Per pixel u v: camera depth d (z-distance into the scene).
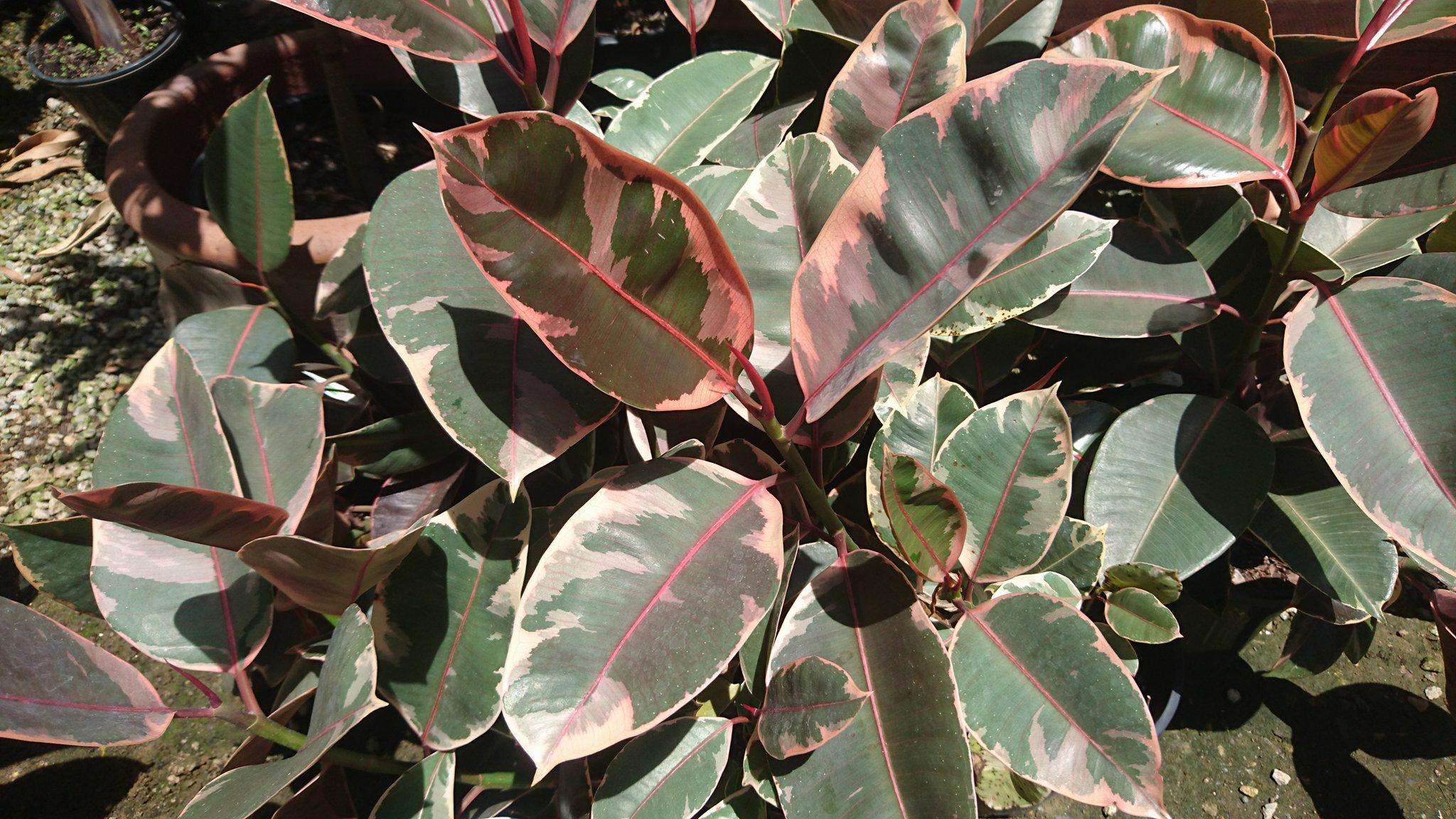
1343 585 0.73
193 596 0.69
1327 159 0.64
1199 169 0.68
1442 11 0.70
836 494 0.77
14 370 1.25
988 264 0.50
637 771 0.62
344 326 0.92
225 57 1.16
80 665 0.63
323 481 0.73
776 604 0.66
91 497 0.53
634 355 0.51
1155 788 0.57
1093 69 0.50
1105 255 0.79
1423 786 0.92
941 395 0.74
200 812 0.59
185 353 0.71
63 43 1.44
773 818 0.75
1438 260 0.74
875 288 0.54
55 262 1.36
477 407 0.56
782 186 0.66
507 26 0.69
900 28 0.71
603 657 0.53
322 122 1.26
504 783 0.76
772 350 0.65
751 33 1.30
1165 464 0.74
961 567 0.66
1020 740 0.60
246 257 0.86
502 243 0.46
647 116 0.82
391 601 0.67
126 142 1.05
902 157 0.52
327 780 0.71
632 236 0.48
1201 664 0.96
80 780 0.95
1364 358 0.66
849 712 0.56
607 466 0.88
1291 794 0.92
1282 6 0.94
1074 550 0.70
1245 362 0.79
